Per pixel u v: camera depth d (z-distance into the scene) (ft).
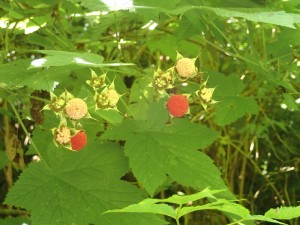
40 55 1.55
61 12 1.55
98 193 0.99
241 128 1.86
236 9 1.04
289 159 1.90
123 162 1.05
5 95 1.13
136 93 1.40
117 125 1.10
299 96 1.59
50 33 1.41
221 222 1.75
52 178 1.01
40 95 1.09
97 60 0.85
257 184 1.91
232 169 1.87
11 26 1.46
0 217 1.51
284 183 1.89
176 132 1.10
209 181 1.01
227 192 1.00
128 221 0.94
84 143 0.95
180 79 1.01
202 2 1.27
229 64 1.81
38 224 0.93
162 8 0.98
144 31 1.74
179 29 1.37
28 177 1.00
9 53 1.39
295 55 1.38
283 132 1.92
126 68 1.38
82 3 0.99
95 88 0.96
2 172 1.56
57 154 1.06
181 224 1.74
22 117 1.25
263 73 1.40
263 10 1.04
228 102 1.36
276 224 1.73
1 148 1.46
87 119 1.16
